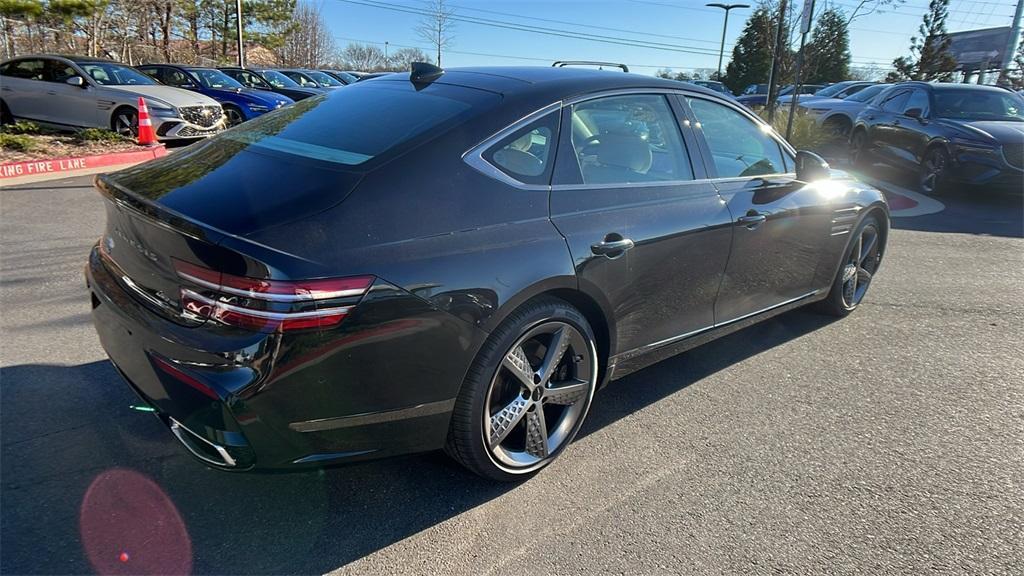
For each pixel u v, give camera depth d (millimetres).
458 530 2465
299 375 2064
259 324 2008
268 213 2152
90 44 22438
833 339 4484
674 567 2309
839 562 2365
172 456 2801
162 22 28125
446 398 2395
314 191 2252
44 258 5301
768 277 3842
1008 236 7613
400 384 2270
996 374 3986
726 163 3582
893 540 2492
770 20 16578
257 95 14148
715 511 2627
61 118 11203
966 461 3049
